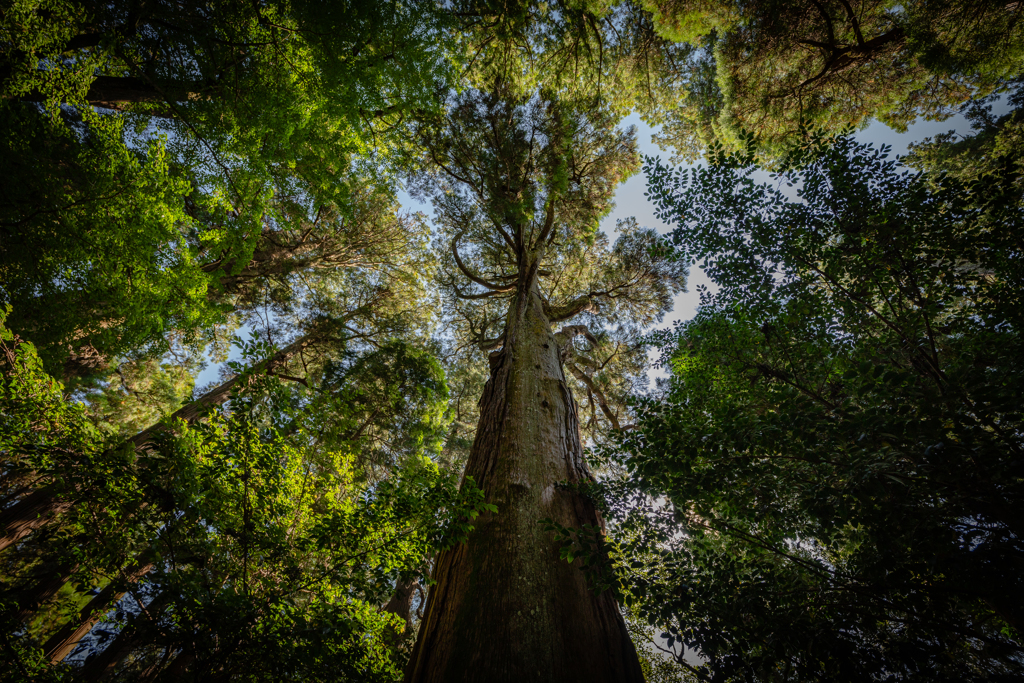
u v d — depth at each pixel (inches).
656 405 154.0
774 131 490.0
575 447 213.0
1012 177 130.6
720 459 131.9
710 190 186.9
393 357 336.8
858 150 164.2
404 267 454.9
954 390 110.3
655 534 137.6
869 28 394.0
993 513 96.6
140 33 181.5
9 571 206.1
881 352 155.5
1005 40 280.7
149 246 177.6
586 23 366.9
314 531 123.3
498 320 501.4
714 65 511.2
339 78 214.1
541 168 339.9
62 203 158.6
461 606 136.8
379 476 304.8
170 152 203.8
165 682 100.2
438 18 247.4
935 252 141.1
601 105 386.3
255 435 128.4
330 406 167.5
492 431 212.7
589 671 118.8
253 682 110.6
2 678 96.5
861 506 110.0
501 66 345.7
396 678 135.0
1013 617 96.8
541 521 140.4
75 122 184.4
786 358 170.4
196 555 110.3
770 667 106.3
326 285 464.8
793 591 118.3
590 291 476.1
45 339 164.7
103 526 111.0
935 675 96.8
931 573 103.5
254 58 200.7
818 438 120.1
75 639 160.9
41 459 108.8
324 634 106.4
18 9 140.9
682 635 119.0
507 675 113.9
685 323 211.0
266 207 223.5
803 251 168.9
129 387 403.2
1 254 151.6
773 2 378.0
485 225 403.9
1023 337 124.6
